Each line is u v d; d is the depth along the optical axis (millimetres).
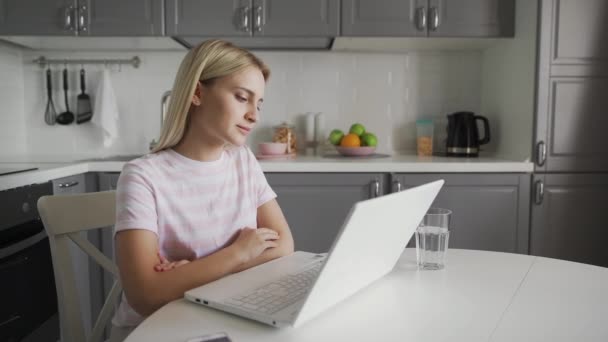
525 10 2244
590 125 2188
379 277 897
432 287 865
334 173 2195
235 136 985
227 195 1098
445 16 2336
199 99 984
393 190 2191
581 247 2244
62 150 2686
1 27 2279
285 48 2648
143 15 2299
